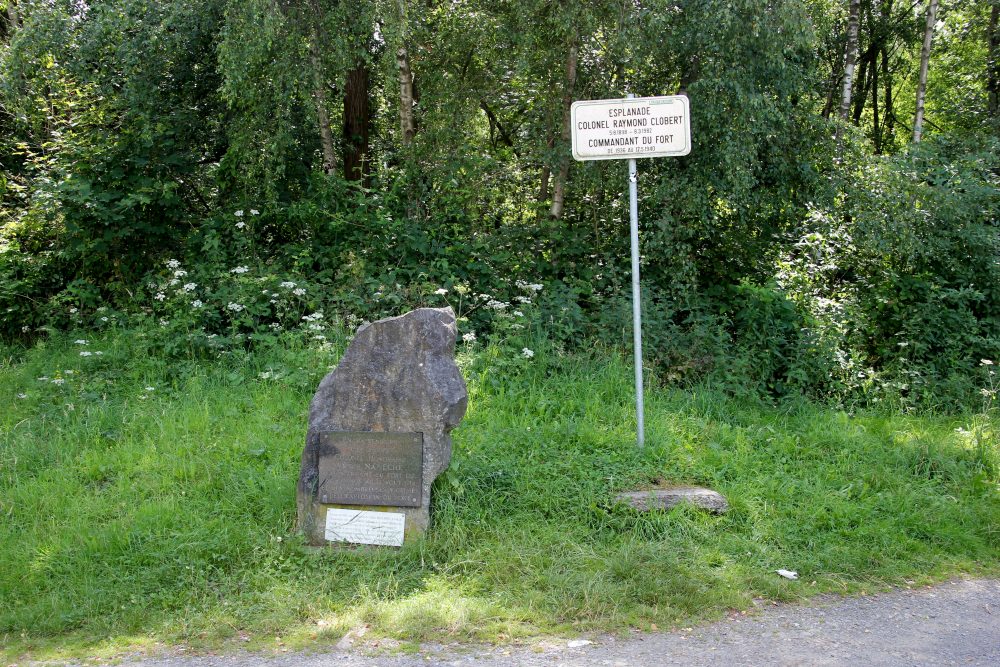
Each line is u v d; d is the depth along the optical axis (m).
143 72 9.32
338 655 3.63
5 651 3.72
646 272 9.28
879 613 4.14
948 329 9.05
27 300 8.84
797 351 8.26
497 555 4.52
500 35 9.47
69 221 8.61
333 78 9.60
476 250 9.08
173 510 4.95
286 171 9.80
